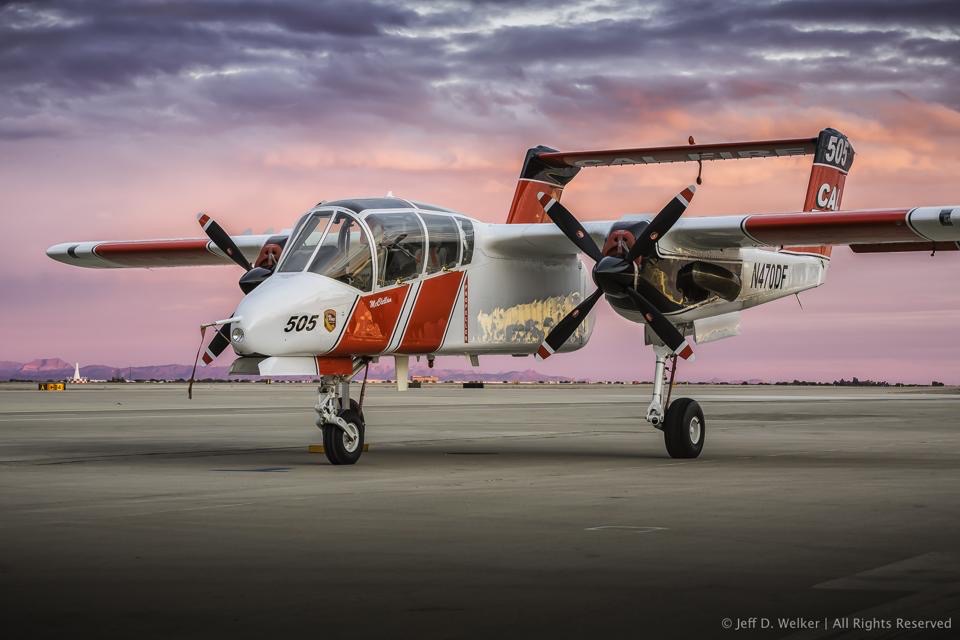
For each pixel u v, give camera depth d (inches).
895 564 291.1
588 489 470.3
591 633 222.4
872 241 660.1
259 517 381.7
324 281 585.6
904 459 634.2
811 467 581.0
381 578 275.3
